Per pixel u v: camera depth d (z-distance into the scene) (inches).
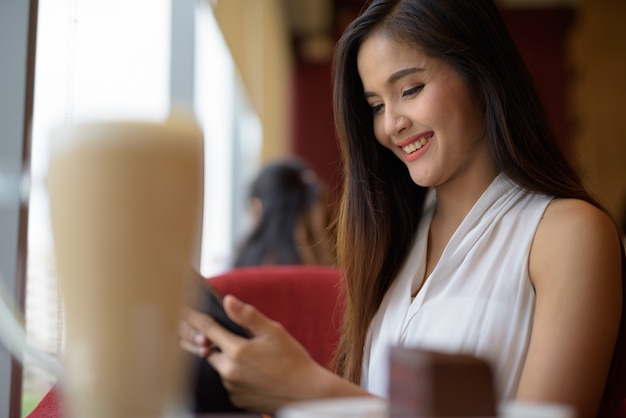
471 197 47.3
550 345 37.8
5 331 24.7
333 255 60.3
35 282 40.4
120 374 16.1
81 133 16.0
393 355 16.7
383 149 50.2
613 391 41.5
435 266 48.1
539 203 43.9
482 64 43.8
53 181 16.3
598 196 54.2
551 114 235.1
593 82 202.7
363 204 49.9
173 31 109.8
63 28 45.4
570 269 40.1
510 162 44.5
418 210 50.5
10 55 40.3
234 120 183.8
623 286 41.9
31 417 34.1
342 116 49.8
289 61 241.8
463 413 15.5
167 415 16.6
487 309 42.9
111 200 15.9
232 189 184.2
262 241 91.4
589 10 205.2
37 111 43.9
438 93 44.0
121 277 16.0
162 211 16.2
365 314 49.1
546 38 238.5
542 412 15.1
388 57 44.4
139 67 77.6
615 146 197.6
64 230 16.1
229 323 27.8
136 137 16.0
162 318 16.4
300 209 91.7
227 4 125.8
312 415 15.4
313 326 59.4
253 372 25.6
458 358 15.9
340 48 48.1
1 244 39.3
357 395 26.2
